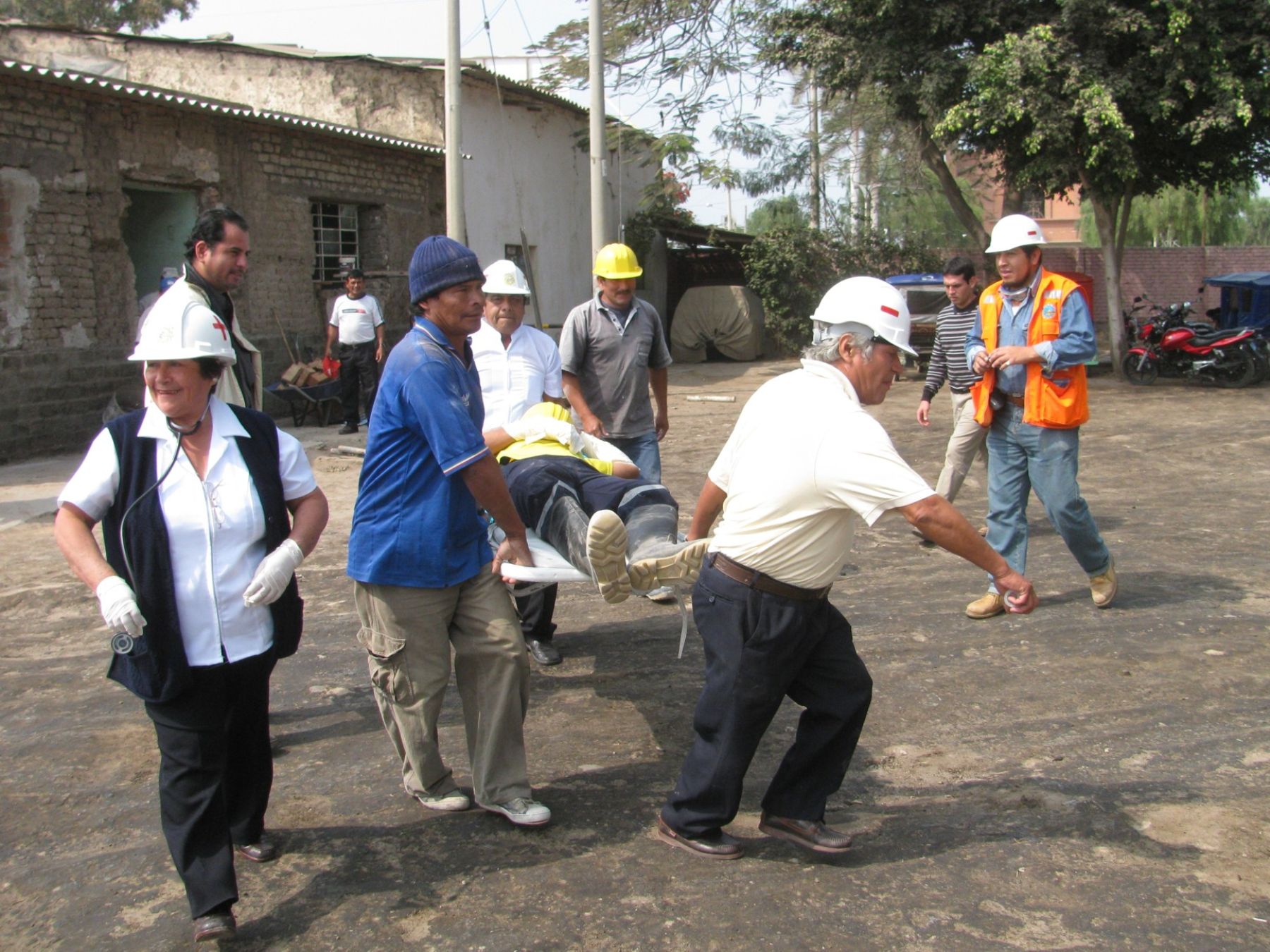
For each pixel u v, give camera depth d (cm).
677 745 436
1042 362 548
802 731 344
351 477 1022
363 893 330
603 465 459
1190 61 1538
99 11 2805
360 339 1306
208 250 420
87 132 1230
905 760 416
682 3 1912
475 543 363
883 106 2302
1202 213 3919
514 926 311
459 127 1408
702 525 369
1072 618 573
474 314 354
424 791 379
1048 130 1555
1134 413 1392
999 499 585
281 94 1841
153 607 297
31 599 641
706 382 1998
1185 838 350
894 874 334
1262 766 400
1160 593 612
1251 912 307
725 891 326
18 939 310
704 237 2652
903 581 658
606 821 372
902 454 1133
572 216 2341
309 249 1569
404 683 362
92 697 494
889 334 316
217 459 311
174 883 339
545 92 2048
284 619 327
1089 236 4075
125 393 1291
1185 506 849
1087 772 400
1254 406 1427
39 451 1184
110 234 1266
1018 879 329
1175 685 479
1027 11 1667
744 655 323
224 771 311
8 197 1145
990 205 3959
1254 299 1825
